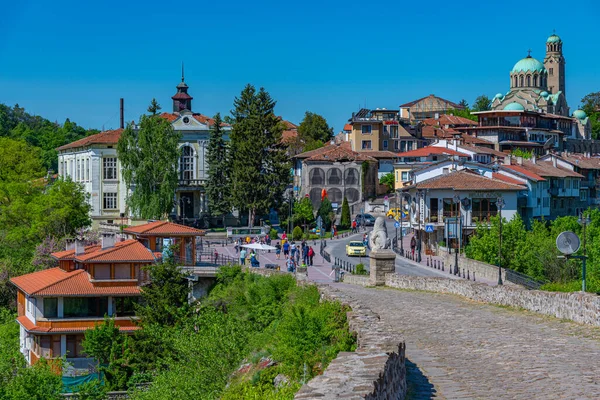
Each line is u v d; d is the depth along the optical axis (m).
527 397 18.05
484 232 75.81
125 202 125.12
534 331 28.30
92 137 138.38
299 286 47.25
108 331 57.19
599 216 91.06
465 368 21.52
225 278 70.25
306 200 128.00
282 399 20.02
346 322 24.88
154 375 48.41
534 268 67.81
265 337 37.31
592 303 29.08
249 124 128.75
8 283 82.12
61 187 104.56
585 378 19.88
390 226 123.31
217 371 37.91
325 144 192.50
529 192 108.50
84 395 50.53
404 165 142.25
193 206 132.75
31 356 63.78
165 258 62.78
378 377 13.77
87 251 69.69
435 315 34.25
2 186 107.81
